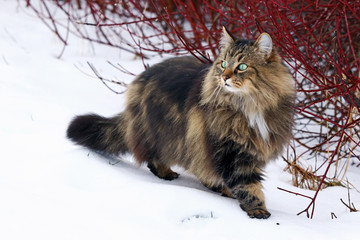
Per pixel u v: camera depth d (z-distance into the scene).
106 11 12.23
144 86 6.35
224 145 5.43
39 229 4.36
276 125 5.46
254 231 4.71
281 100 5.47
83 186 5.54
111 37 11.22
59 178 5.56
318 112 8.44
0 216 4.48
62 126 7.13
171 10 11.17
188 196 5.20
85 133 6.52
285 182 7.00
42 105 7.74
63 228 4.41
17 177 5.50
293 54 7.12
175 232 4.59
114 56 10.66
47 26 11.41
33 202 4.79
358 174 7.68
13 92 8.02
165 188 5.33
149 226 4.63
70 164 5.81
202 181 6.11
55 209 4.71
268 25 8.69
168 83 6.06
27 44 10.62
